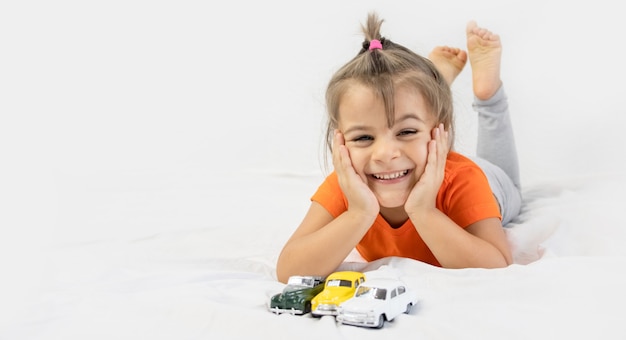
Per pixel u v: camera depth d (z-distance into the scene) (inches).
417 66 68.2
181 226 94.0
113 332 48.7
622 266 58.1
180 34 180.4
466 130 135.3
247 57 170.7
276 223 92.5
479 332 45.9
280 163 150.6
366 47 74.2
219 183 130.2
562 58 147.3
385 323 49.2
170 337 47.4
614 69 144.3
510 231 78.7
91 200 118.6
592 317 47.3
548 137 136.1
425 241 66.2
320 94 157.8
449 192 71.7
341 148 65.6
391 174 65.4
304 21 168.9
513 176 108.2
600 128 134.3
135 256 78.0
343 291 52.5
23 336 49.2
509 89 145.4
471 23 110.0
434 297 54.7
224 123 166.1
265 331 47.3
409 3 159.6
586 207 83.6
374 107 63.6
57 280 66.8
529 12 151.6
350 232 65.1
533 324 46.8
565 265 58.8
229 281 63.8
